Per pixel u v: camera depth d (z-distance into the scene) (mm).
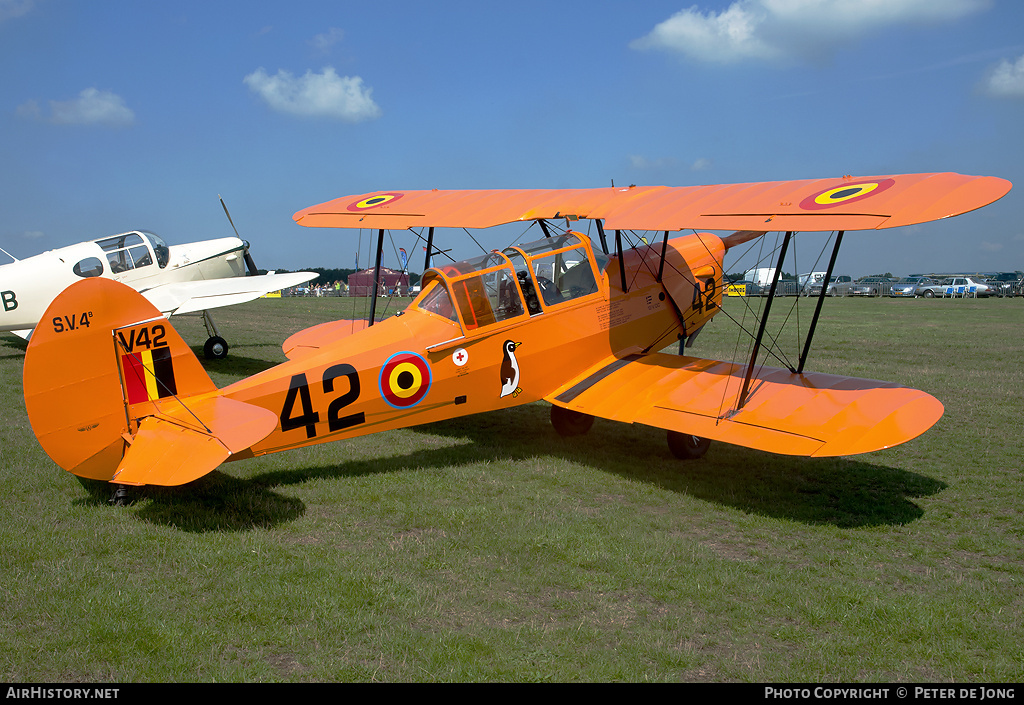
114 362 5602
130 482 5008
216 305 13078
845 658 3941
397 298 42125
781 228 5871
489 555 5141
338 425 6805
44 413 5359
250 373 13117
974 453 8250
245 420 5723
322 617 4191
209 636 3943
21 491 6176
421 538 5410
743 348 17156
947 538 5781
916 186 5711
